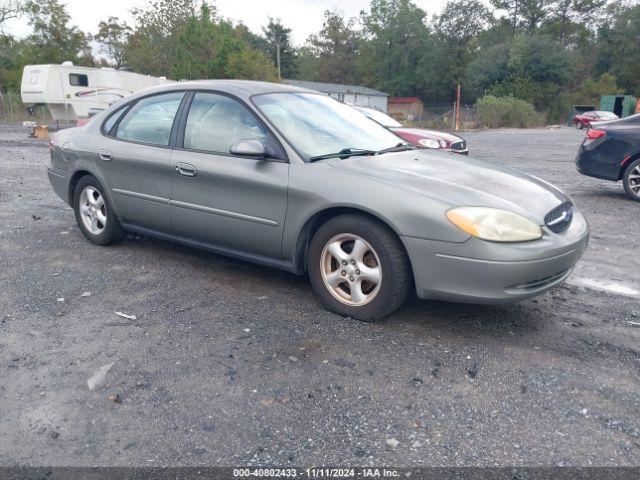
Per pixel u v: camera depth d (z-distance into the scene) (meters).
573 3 68.31
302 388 2.95
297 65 81.06
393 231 3.54
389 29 69.19
